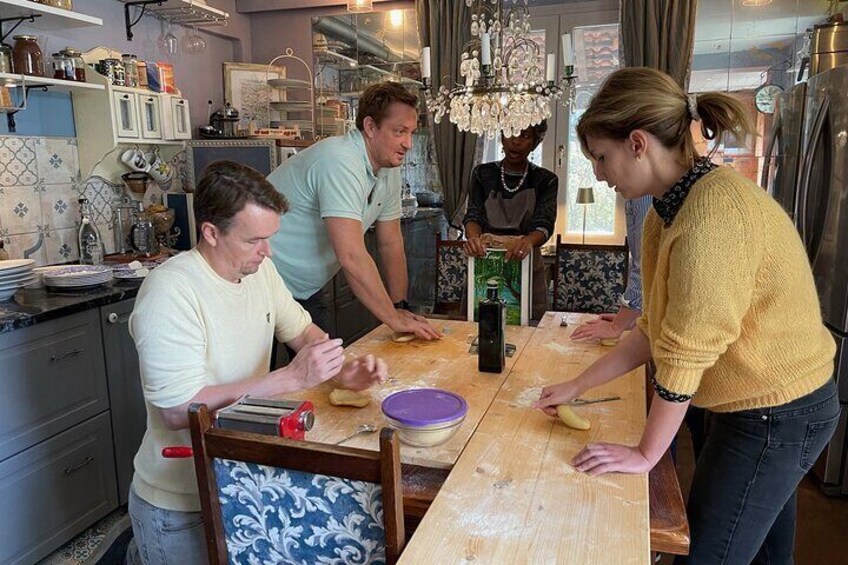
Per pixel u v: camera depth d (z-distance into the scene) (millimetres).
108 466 2242
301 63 4141
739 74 3600
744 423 1129
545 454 1075
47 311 1939
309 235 2033
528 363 1586
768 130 3582
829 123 2414
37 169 2615
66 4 2428
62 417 2041
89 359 2133
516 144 2666
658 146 1018
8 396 1856
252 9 4031
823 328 1147
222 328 1261
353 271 1869
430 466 1083
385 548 874
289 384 1192
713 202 938
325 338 1531
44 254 2670
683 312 937
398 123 1874
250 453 911
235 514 965
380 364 1359
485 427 1194
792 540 1388
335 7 4004
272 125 3979
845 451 2367
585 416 1242
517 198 2799
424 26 3936
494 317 1493
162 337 1144
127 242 3018
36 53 2400
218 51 3895
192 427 937
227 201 1168
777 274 987
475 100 2182
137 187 2998
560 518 876
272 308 1433
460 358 1639
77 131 2781
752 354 1049
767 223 958
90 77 2695
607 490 952
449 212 4156
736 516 1169
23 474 1922
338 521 906
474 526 857
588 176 4133
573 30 3949
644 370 1510
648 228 1179
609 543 819
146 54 3271
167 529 1258
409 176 4414
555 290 3031
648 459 1007
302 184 1957
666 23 3512
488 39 2119
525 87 2168
